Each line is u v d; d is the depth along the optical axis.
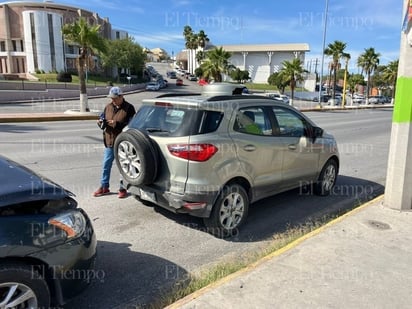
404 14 4.48
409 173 4.79
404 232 4.20
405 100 4.63
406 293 3.02
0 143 10.48
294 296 2.95
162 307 2.96
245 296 2.93
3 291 2.33
